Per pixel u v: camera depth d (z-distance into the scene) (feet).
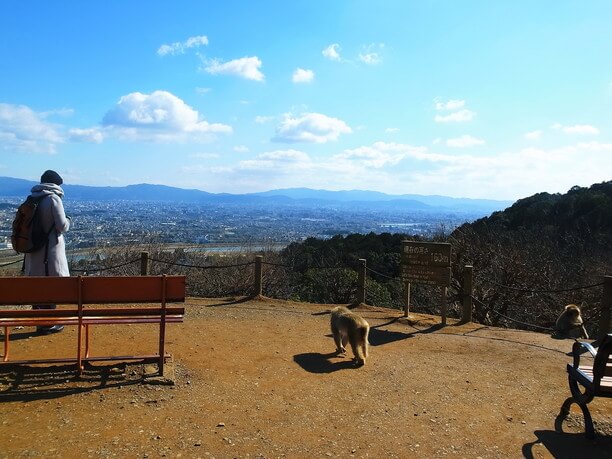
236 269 52.31
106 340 22.45
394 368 20.81
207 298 35.29
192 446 13.00
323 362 21.26
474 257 56.44
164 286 17.49
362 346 21.33
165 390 16.75
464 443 13.99
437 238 62.54
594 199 71.36
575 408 16.81
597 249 56.18
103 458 12.13
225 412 15.35
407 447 13.61
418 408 16.47
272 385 18.07
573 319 27.78
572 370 15.71
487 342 25.73
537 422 15.58
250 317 29.63
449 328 28.96
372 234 79.82
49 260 22.13
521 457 13.26
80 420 14.20
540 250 58.23
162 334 17.78
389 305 52.90
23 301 16.62
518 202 93.91
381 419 15.46
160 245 58.18
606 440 14.37
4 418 14.10
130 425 14.05
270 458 12.60
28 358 19.25
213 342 23.38
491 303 52.54
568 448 13.84
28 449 12.37
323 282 56.08
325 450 13.21
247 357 21.31
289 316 30.37
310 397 17.07
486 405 16.93
